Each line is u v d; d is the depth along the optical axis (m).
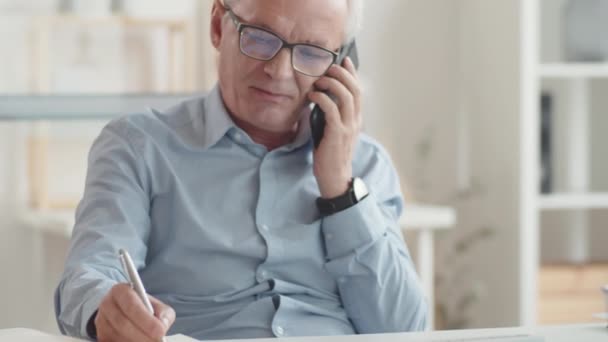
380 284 1.97
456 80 3.99
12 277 3.43
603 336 1.53
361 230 1.96
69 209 3.44
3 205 3.42
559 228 4.05
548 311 3.68
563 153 3.95
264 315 1.91
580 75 3.68
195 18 3.59
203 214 1.93
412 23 3.93
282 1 1.84
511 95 3.68
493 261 3.80
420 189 3.95
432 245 3.99
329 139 1.94
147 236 1.92
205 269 1.92
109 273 1.73
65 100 3.32
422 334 1.54
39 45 3.39
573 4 3.82
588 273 3.71
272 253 1.93
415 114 3.94
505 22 3.69
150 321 1.38
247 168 1.98
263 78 1.88
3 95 3.27
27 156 3.43
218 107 1.98
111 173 1.90
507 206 3.72
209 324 1.91
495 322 3.79
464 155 4.00
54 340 1.42
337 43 1.93
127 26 3.51
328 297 1.99
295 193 1.99
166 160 1.94
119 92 3.52
